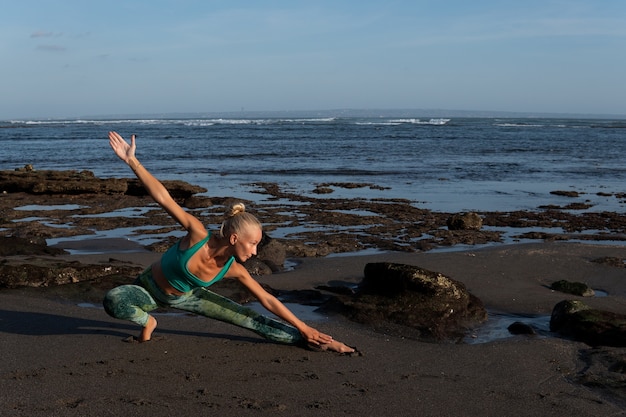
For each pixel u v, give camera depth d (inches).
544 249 423.5
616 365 199.6
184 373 188.5
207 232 195.8
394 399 172.9
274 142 2026.3
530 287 327.9
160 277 202.5
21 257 369.7
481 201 729.6
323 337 212.1
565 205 693.3
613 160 1327.5
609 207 688.4
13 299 275.7
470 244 473.1
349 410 164.6
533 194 794.8
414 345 226.2
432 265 374.9
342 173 1051.3
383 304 262.1
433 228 535.8
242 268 209.3
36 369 190.1
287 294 299.7
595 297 310.7
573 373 197.0
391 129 3189.0
